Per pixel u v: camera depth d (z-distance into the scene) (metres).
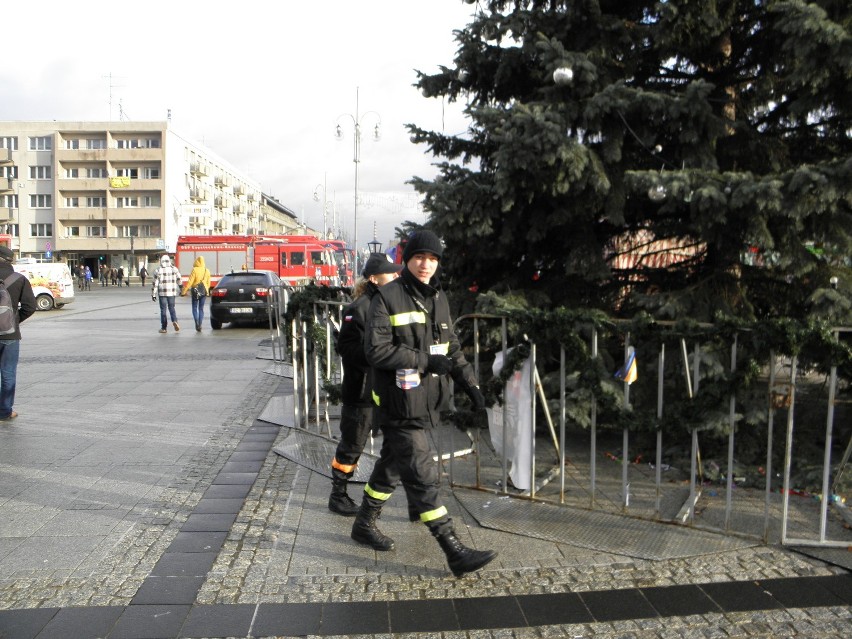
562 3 6.02
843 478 4.75
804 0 4.98
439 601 3.42
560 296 6.31
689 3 5.26
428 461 3.68
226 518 4.50
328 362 6.60
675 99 5.25
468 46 6.29
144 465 5.69
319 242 40.84
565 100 5.61
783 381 3.92
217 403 8.26
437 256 3.70
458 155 7.00
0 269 7.21
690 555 3.89
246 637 3.10
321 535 4.23
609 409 4.43
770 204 4.66
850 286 5.20
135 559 3.88
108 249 78.81
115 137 79.06
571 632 3.14
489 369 6.24
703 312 5.36
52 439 6.53
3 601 3.39
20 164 78.62
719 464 5.21
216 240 39.88
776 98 5.79
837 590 3.50
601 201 5.62
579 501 4.75
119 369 10.91
